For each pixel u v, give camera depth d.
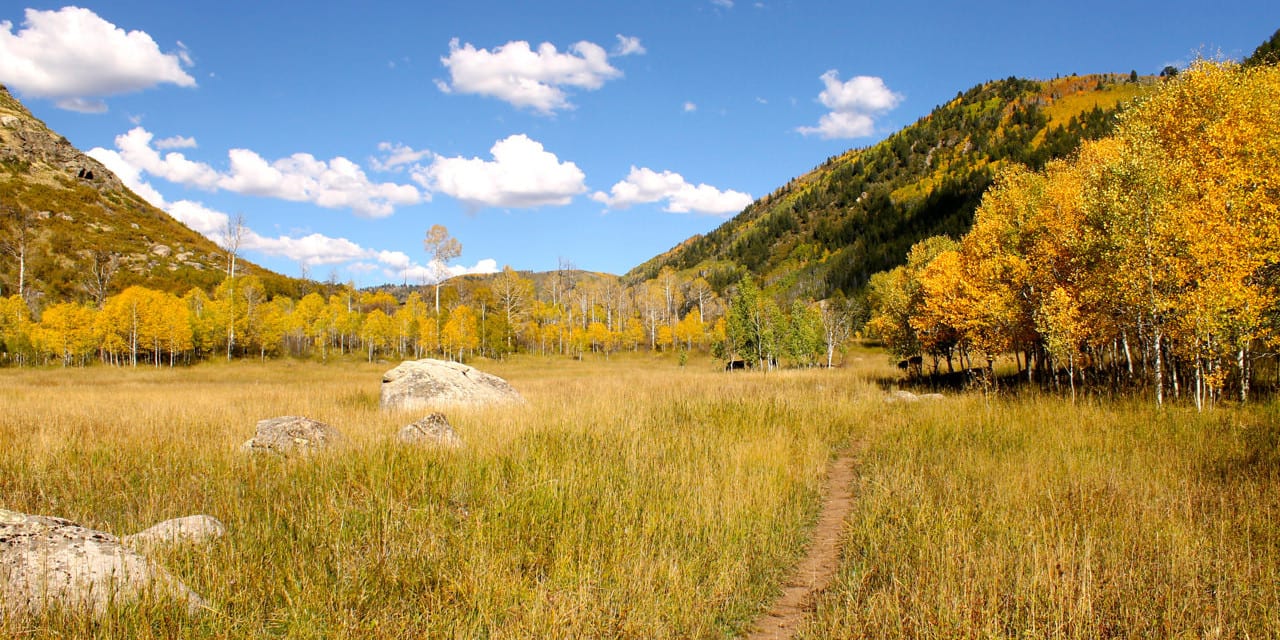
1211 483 7.04
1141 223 14.19
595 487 7.28
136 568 4.40
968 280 22.50
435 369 17.45
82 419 11.38
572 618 4.21
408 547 5.23
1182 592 4.55
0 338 49.72
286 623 4.14
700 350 78.69
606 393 18.75
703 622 4.45
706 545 5.85
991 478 7.89
